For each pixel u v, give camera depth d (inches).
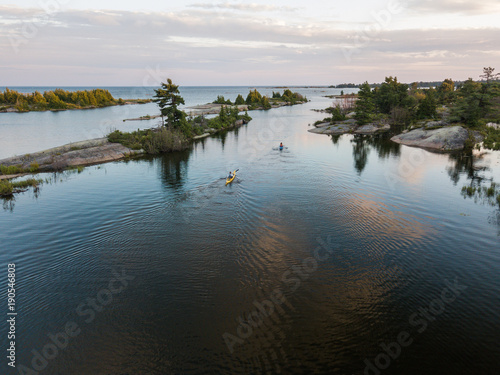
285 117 4992.6
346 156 2203.5
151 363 566.6
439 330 640.4
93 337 625.9
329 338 621.3
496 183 1536.7
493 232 1043.3
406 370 551.2
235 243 988.6
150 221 1149.7
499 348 596.7
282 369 553.3
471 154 2204.7
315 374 544.4
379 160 2075.5
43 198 1392.7
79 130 3408.0
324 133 3368.6
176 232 1063.0
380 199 1352.1
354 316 679.7
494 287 772.6
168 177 1704.0
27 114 5196.9
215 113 5187.0
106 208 1273.4
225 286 780.0
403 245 972.6
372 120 3745.1
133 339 620.1
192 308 704.4
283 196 1389.0
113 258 910.4
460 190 1456.7
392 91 4340.6
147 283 793.6
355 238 1016.9
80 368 558.3
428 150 2411.4
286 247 962.7
